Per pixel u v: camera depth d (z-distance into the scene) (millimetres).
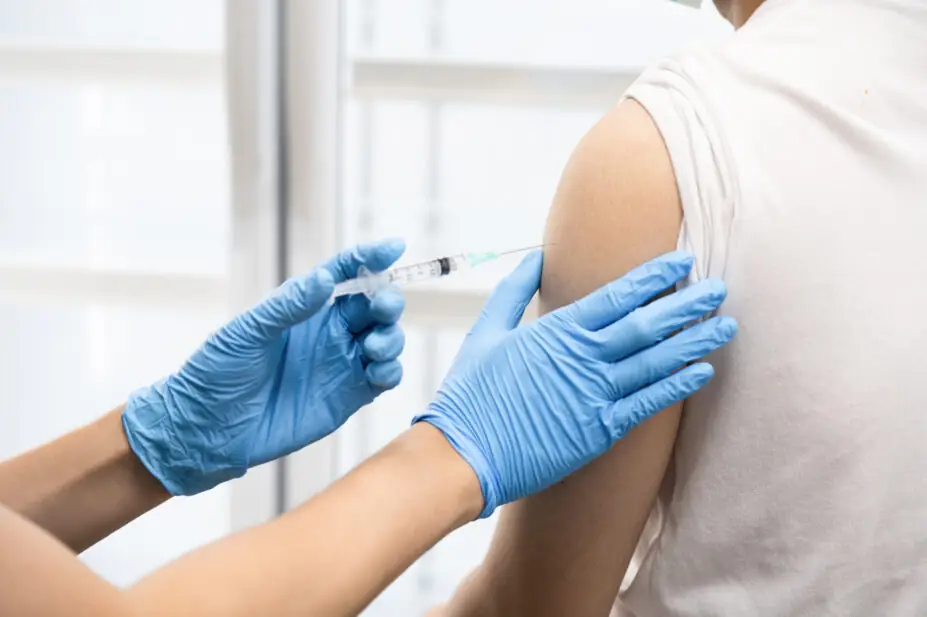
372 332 918
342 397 947
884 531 828
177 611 743
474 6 1489
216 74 1439
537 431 866
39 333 1750
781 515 839
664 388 833
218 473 937
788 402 819
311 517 807
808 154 806
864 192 800
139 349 1751
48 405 1789
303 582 779
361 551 800
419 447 861
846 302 802
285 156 1386
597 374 857
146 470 932
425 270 955
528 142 1551
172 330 1731
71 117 1624
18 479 906
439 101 1413
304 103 1354
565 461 867
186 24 1540
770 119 813
